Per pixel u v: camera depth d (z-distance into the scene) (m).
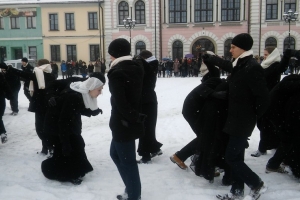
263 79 3.02
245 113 3.09
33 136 6.84
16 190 3.68
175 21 31.97
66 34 32.81
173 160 4.33
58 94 3.98
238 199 3.33
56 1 31.98
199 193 3.58
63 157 3.95
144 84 4.59
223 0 31.12
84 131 7.20
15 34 33.34
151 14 31.61
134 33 32.12
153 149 4.75
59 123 3.68
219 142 3.53
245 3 30.56
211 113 3.54
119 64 3.07
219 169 4.07
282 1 29.89
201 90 3.62
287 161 4.03
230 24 30.92
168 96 12.98
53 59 33.38
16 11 32.84
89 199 3.47
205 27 31.33
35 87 4.92
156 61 4.68
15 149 5.70
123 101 2.92
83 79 4.14
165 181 4.00
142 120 3.06
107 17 32.03
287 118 3.83
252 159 4.80
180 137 6.41
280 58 4.73
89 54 32.94
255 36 30.72
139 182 3.27
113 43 3.12
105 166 4.64
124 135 3.06
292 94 3.85
